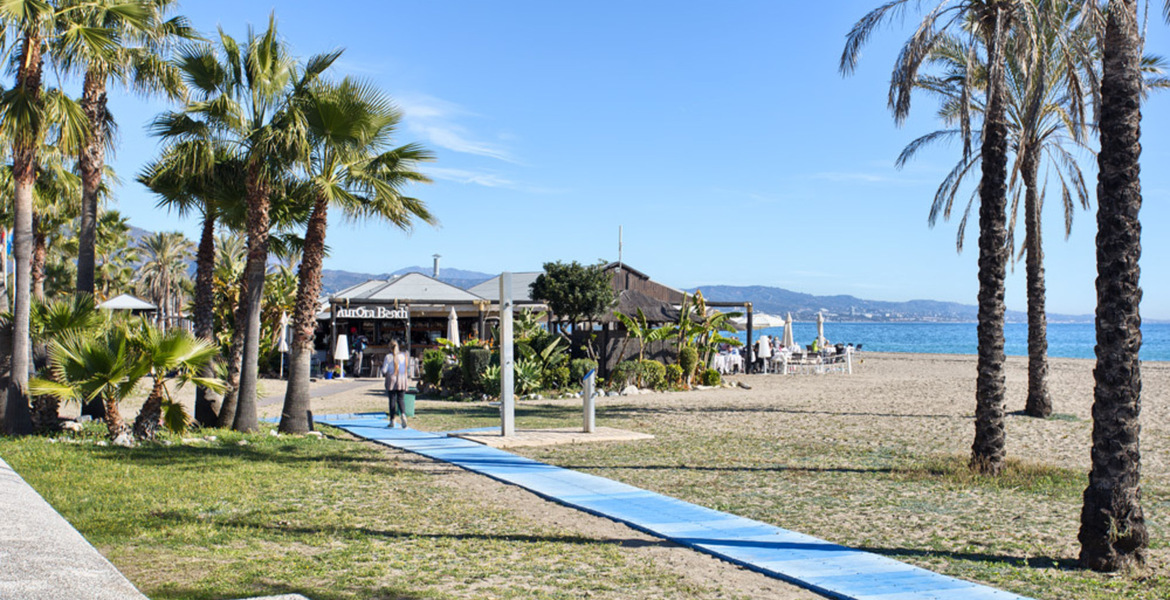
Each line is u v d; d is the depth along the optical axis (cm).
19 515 556
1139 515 642
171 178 1461
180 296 6800
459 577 605
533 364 2314
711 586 595
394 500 894
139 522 739
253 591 547
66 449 1137
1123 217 661
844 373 3481
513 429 1448
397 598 549
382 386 2756
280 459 1145
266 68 1385
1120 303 649
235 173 1457
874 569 631
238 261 3278
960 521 801
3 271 1323
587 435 1412
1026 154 1681
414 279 3975
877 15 1214
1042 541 724
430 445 1323
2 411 1273
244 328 1483
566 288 2581
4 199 1677
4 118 1174
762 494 936
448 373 2392
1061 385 2691
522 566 639
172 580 567
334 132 1369
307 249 1461
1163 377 3055
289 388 1463
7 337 1289
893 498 912
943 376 3234
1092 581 608
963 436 1445
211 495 874
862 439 1409
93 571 429
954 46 1639
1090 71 1009
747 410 1917
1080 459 1202
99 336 1297
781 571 623
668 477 1042
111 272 5853
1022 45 1102
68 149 1246
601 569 634
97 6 1258
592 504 870
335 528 753
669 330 2661
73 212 2320
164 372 1265
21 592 378
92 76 1431
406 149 1466
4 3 1106
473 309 3719
